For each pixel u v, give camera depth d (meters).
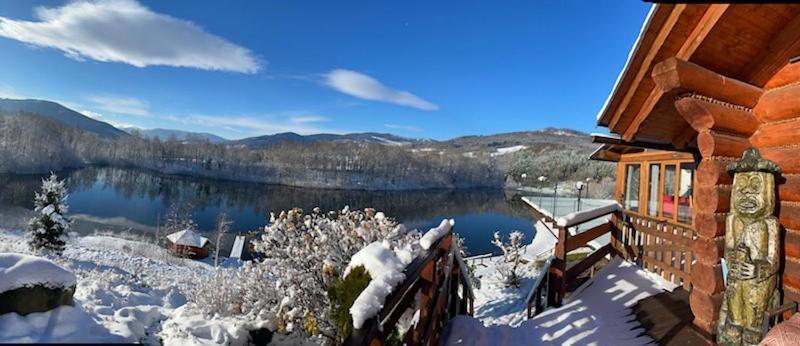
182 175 72.44
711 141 3.34
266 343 5.31
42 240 16.75
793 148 3.22
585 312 4.72
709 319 3.51
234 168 72.38
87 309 6.04
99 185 53.97
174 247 24.39
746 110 3.49
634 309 4.61
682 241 5.18
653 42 3.46
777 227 3.07
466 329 3.88
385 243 3.03
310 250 5.53
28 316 4.68
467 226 38.94
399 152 84.88
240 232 32.19
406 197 62.56
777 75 3.35
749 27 3.07
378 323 1.77
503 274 11.01
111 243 24.11
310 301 5.14
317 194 58.62
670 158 5.93
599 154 7.52
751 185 3.14
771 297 3.07
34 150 58.53
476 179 87.56
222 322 5.68
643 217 5.89
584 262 5.97
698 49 3.19
